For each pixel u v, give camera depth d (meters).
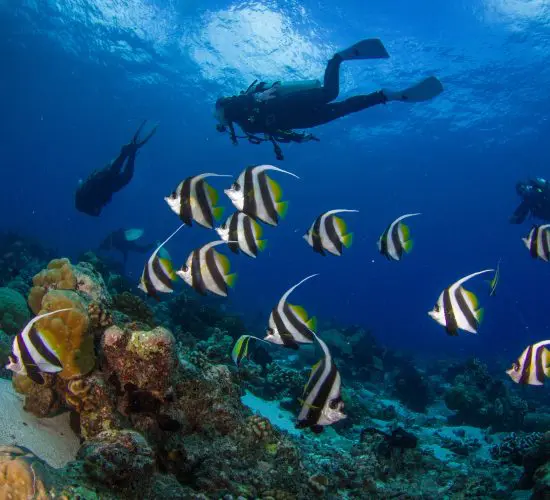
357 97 7.31
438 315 3.11
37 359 2.76
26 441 3.06
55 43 36.19
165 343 3.18
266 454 3.97
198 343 8.29
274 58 33.00
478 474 6.36
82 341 3.14
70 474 2.25
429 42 29.41
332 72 7.13
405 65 31.27
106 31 33.66
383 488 4.95
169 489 2.88
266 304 39.09
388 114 37.62
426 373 17.81
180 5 29.50
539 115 36.28
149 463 2.54
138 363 3.19
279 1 27.41
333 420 2.49
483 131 39.84
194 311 10.27
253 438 3.94
